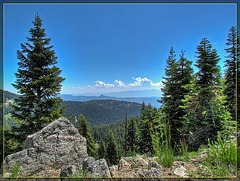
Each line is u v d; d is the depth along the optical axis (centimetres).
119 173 279
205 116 747
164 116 918
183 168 257
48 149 364
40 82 995
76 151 389
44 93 1016
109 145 2498
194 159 304
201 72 887
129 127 2150
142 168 294
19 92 912
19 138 906
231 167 232
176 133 876
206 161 272
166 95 1087
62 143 380
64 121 418
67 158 370
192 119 802
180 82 1020
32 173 319
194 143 693
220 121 646
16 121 909
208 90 772
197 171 242
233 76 792
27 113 947
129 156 386
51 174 316
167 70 1183
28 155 348
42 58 1059
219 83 802
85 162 301
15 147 823
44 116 991
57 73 1085
